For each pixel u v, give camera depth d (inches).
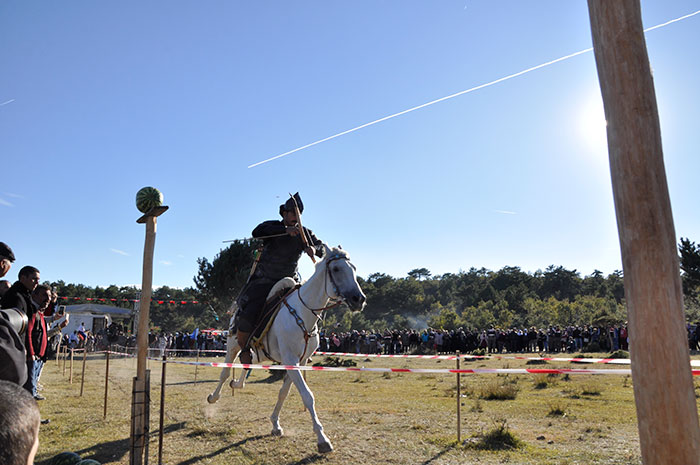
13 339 95.0
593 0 86.2
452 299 4847.4
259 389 478.6
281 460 203.5
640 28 82.9
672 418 73.5
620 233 81.0
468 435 246.4
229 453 214.2
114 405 348.8
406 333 1291.8
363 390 473.1
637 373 77.5
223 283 1631.4
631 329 78.7
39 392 424.5
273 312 239.5
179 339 1312.7
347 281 219.3
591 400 381.4
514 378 568.7
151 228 161.6
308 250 241.9
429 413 317.1
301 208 260.2
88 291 3250.5
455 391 446.6
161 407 186.2
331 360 895.1
